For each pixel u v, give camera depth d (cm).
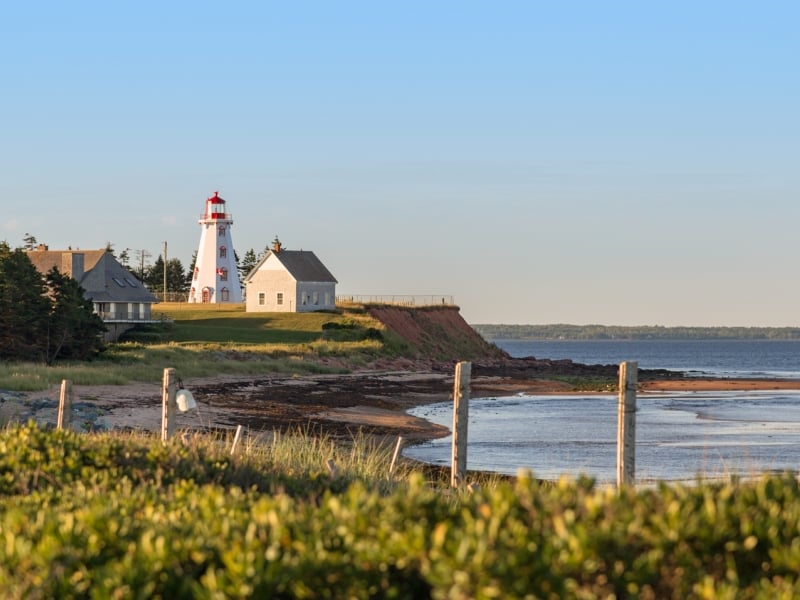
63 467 2530
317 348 17950
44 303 13138
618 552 1422
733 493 1650
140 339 18650
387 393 12775
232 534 1602
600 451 7256
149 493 2114
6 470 2464
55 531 1636
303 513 1684
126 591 1443
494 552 1392
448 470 5969
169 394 4156
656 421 9919
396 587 1452
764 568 1431
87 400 8519
